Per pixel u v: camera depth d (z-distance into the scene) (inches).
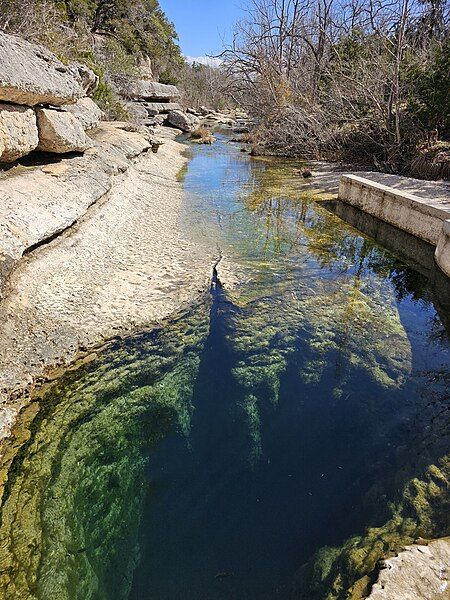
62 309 167.9
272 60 735.1
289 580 94.2
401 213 286.8
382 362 165.5
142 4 922.7
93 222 239.9
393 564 87.0
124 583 93.4
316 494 113.6
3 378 131.7
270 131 675.4
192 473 119.0
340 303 206.2
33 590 86.7
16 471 109.5
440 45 422.9
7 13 341.7
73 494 108.0
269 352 167.6
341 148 550.9
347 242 285.7
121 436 127.4
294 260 251.1
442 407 142.4
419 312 204.5
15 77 200.8
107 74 641.6
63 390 138.5
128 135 429.1
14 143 213.9
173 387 147.3
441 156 386.0
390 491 110.8
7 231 167.8
